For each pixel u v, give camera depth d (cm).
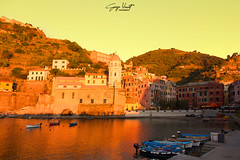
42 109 10038
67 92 10400
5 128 5950
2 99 10069
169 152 2983
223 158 1962
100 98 10400
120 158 3022
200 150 3334
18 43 18312
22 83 12600
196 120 9138
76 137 4672
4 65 13950
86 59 17462
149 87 12650
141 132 5453
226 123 7856
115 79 11812
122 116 10094
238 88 10394
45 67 13500
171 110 10744
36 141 4200
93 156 3120
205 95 11919
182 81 19212
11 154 3203
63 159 2962
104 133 5262
